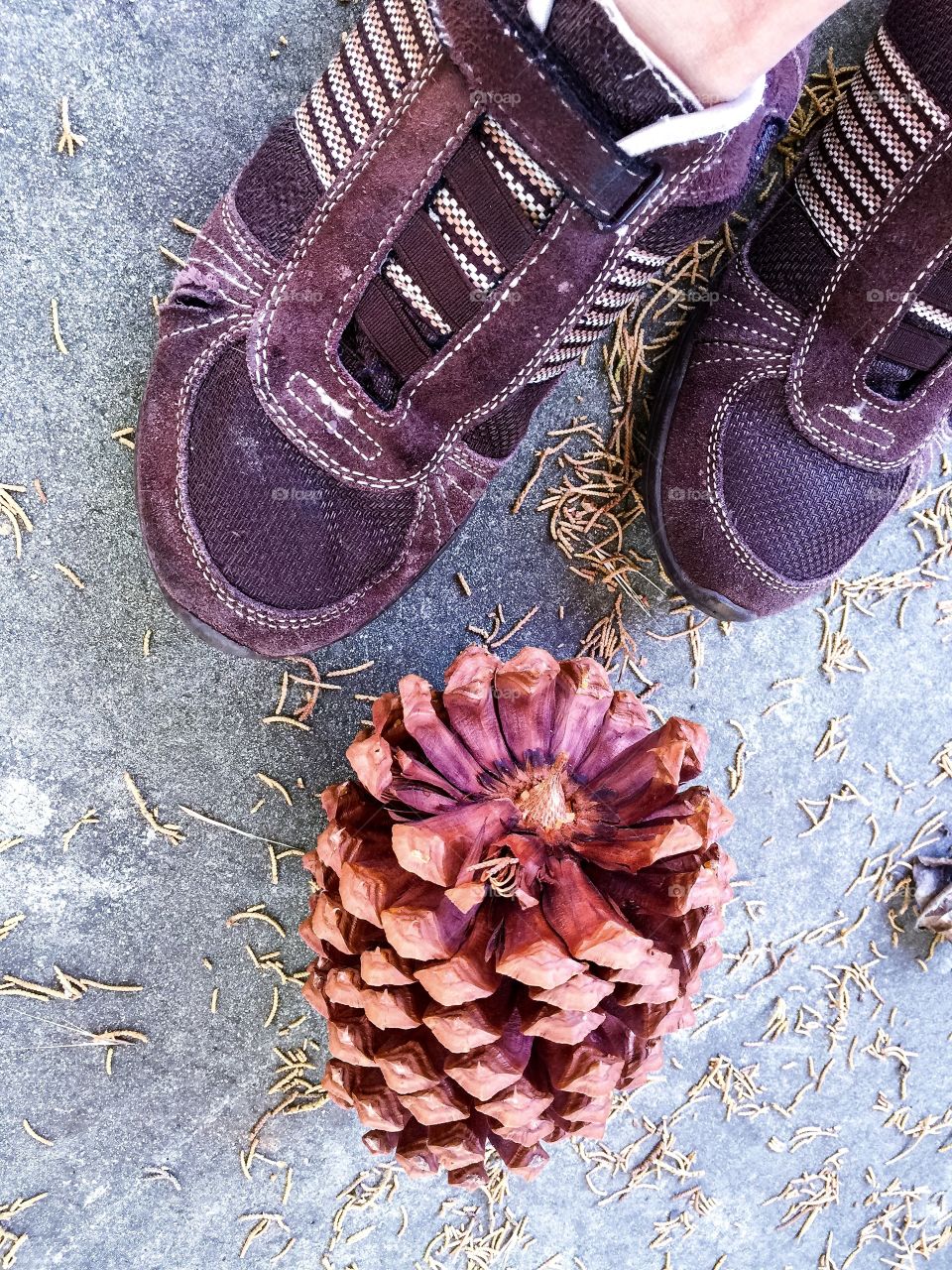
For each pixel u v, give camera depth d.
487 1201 0.43
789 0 0.25
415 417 0.31
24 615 0.37
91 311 0.36
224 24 0.36
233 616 0.33
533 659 0.31
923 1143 0.47
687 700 0.42
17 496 0.36
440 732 0.30
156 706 0.38
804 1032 0.45
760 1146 0.45
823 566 0.37
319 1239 0.42
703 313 0.38
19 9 0.35
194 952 0.40
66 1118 0.40
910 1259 0.47
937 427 0.35
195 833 0.39
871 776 0.44
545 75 0.27
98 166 0.36
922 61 0.32
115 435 0.37
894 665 0.44
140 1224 0.41
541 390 0.33
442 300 0.30
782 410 0.35
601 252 0.29
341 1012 0.31
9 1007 0.39
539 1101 0.29
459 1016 0.28
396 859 0.30
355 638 0.39
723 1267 0.45
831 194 0.34
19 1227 0.40
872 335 0.33
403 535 0.33
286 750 0.39
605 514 0.40
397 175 0.29
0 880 0.38
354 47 0.30
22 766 0.38
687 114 0.27
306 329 0.30
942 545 0.43
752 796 0.43
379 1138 0.34
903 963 0.45
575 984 0.27
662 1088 0.44
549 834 0.30
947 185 0.32
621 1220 0.44
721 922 0.31
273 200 0.31
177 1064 0.40
